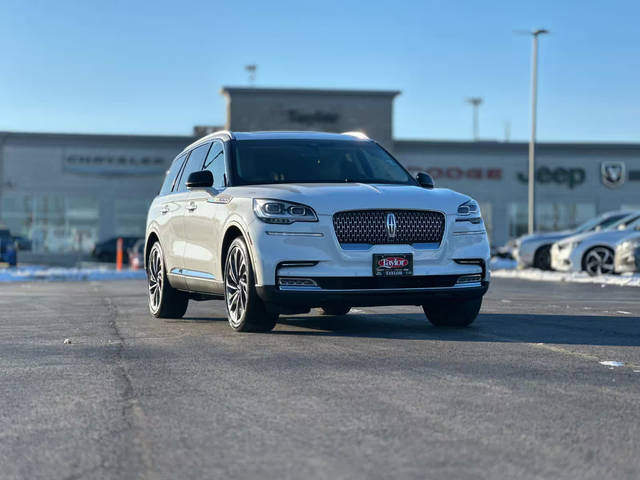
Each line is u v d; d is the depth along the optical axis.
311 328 7.50
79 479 3.15
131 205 53.56
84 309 10.23
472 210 7.25
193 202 8.20
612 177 56.03
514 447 3.46
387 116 54.72
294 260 6.77
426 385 4.74
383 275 6.81
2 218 52.50
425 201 7.02
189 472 3.20
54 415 4.16
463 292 7.07
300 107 54.03
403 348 6.16
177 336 7.10
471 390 4.59
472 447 3.46
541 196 55.81
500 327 7.50
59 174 52.94
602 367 5.31
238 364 5.53
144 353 6.11
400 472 3.14
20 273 21.09
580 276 16.23
